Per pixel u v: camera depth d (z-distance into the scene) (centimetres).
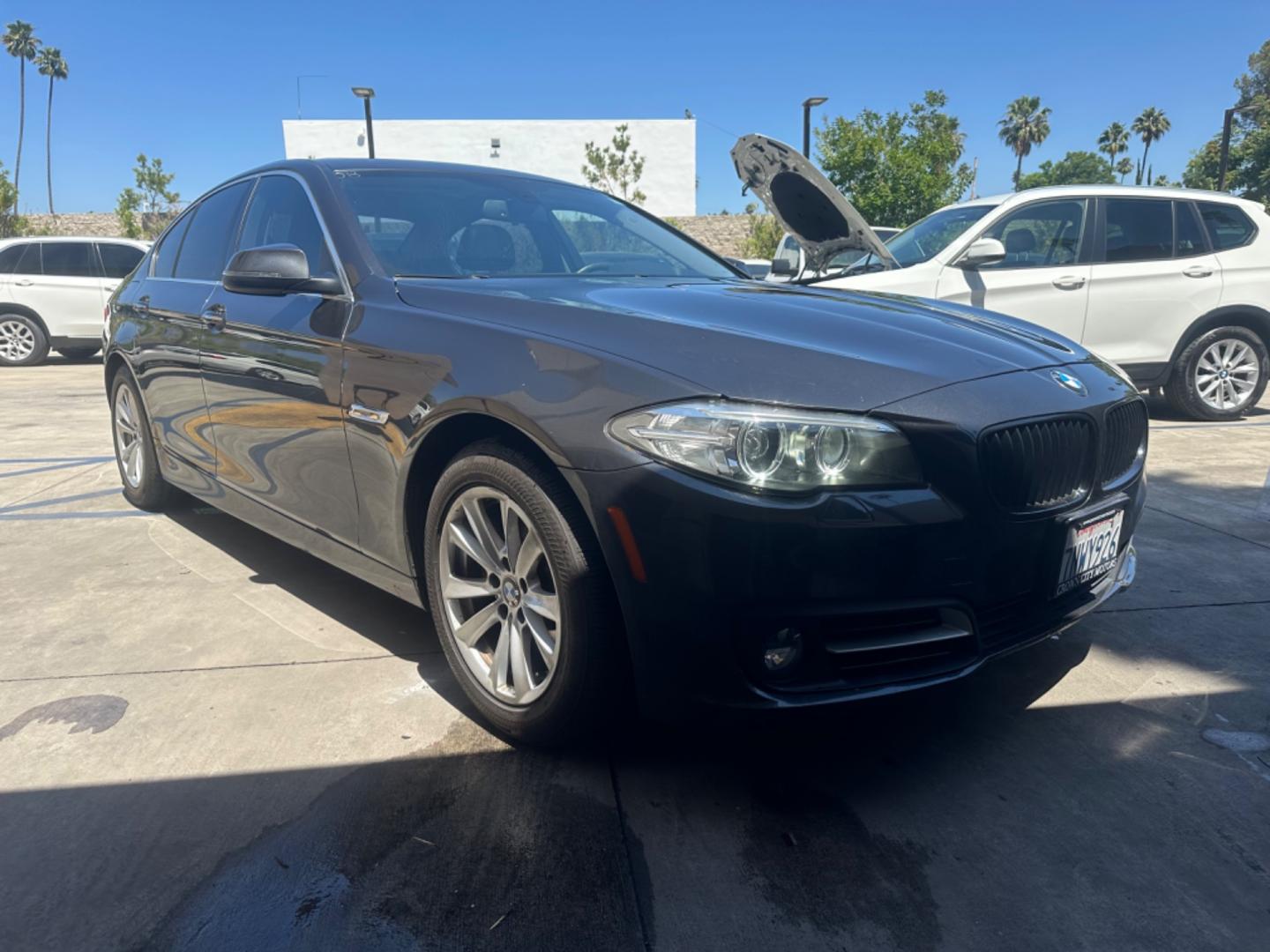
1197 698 257
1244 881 183
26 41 4803
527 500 210
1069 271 652
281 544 396
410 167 334
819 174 578
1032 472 210
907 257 682
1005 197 675
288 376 284
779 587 184
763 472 183
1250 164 3319
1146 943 167
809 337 220
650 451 188
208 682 264
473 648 240
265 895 177
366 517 263
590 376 202
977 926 171
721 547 183
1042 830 199
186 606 322
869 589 188
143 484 430
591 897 177
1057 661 280
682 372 195
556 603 211
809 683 193
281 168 338
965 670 203
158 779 215
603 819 202
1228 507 448
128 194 2694
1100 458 232
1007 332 260
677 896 178
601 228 348
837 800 210
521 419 206
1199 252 670
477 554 233
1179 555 375
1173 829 200
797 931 169
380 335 252
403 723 242
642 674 196
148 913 172
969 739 236
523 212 333
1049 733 239
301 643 292
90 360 1288
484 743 232
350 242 285
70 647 288
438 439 235
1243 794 212
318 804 206
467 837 195
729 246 2934
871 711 250
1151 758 227
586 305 235
